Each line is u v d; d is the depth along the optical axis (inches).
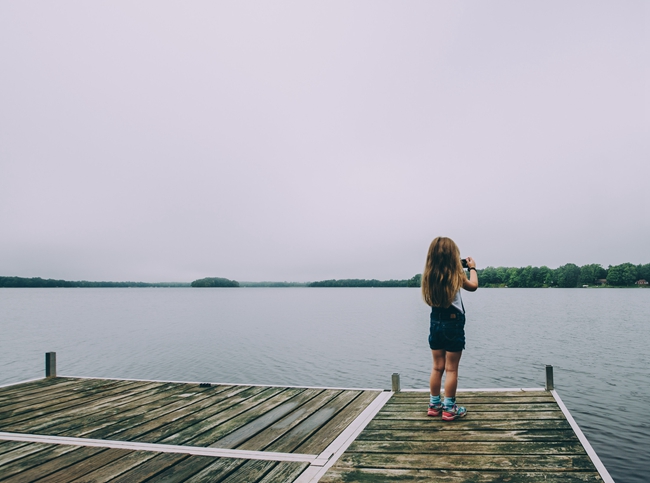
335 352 891.4
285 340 1094.4
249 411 213.9
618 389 570.3
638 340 1058.7
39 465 147.6
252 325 1546.5
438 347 189.0
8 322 1708.9
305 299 4817.9
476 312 2206.0
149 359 820.0
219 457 153.2
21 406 228.4
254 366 746.8
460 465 139.8
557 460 141.5
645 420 438.3
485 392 229.3
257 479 134.1
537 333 1229.1
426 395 235.3
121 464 147.6
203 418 203.5
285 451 158.7
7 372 698.8
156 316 2068.2
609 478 127.6
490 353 864.3
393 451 153.9
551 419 182.7
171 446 164.1
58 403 234.8
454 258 188.2
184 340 1099.3
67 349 943.0
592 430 409.7
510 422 180.5
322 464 144.6
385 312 2369.6
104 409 221.8
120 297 5762.8
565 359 796.6
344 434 173.9
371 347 960.9
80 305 3395.7
